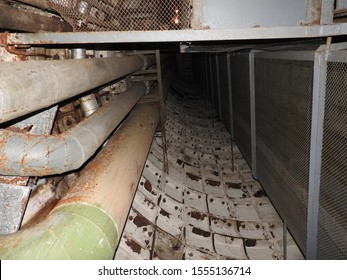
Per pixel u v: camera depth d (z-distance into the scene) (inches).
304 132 99.1
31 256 52.2
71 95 84.4
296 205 114.3
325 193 90.4
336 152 81.0
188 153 242.5
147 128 147.5
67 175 115.0
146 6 86.0
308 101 94.0
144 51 219.1
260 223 165.5
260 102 153.8
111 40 84.4
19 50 88.9
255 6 80.4
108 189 76.4
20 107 58.8
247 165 228.5
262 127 154.9
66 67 79.7
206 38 82.7
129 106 142.5
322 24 80.2
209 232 155.6
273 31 81.5
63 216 62.4
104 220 66.7
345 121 74.7
